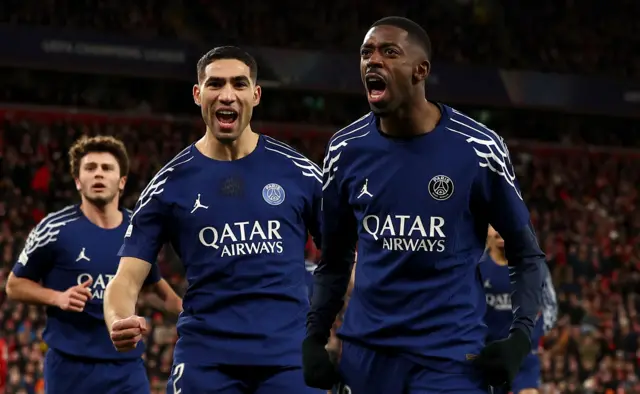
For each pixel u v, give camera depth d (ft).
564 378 59.93
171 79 89.71
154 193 18.01
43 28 83.25
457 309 13.69
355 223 14.44
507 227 13.80
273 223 18.10
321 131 98.07
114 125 90.22
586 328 65.10
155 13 90.07
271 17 94.84
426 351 13.57
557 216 93.15
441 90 94.38
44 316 55.42
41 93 89.51
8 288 24.27
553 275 79.20
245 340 17.72
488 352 13.21
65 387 24.04
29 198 77.56
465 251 13.80
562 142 104.88
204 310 17.93
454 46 98.89
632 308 74.59
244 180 18.11
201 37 90.48
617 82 100.22
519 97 97.04
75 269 24.23
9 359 50.57
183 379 17.83
